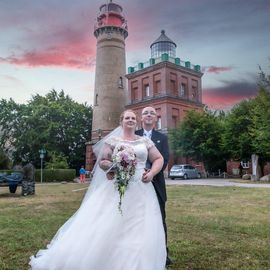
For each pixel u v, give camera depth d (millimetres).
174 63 43188
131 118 4086
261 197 13227
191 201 12086
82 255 3434
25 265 4617
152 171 3781
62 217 8586
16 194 16172
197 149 38312
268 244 5695
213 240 5984
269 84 28859
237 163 41250
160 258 3545
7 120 48469
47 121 47469
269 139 27047
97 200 3791
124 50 47906
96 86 46781
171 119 41719
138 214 3586
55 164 38500
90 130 52812
